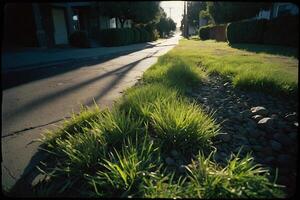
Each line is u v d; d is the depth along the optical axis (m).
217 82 4.89
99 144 2.17
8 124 3.05
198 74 5.09
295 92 3.74
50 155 2.21
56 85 5.30
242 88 4.24
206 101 3.70
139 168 1.79
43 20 8.98
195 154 2.17
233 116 3.09
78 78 6.09
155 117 2.50
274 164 2.07
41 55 8.58
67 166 1.95
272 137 2.56
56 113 3.46
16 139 2.60
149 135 2.37
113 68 7.60
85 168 1.90
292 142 2.42
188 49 12.30
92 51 10.80
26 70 7.07
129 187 1.64
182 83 4.30
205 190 1.58
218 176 1.65
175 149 2.21
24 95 4.46
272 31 11.20
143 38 12.96
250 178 1.64
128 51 12.88
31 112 3.52
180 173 1.88
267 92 4.02
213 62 6.77
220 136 2.47
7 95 4.47
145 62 8.84
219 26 22.88
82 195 1.67
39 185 1.80
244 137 2.55
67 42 10.22
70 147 2.06
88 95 4.38
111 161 1.90
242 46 12.09
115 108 2.78
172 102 2.74
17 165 2.07
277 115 3.10
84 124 2.62
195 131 2.27
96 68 7.67
